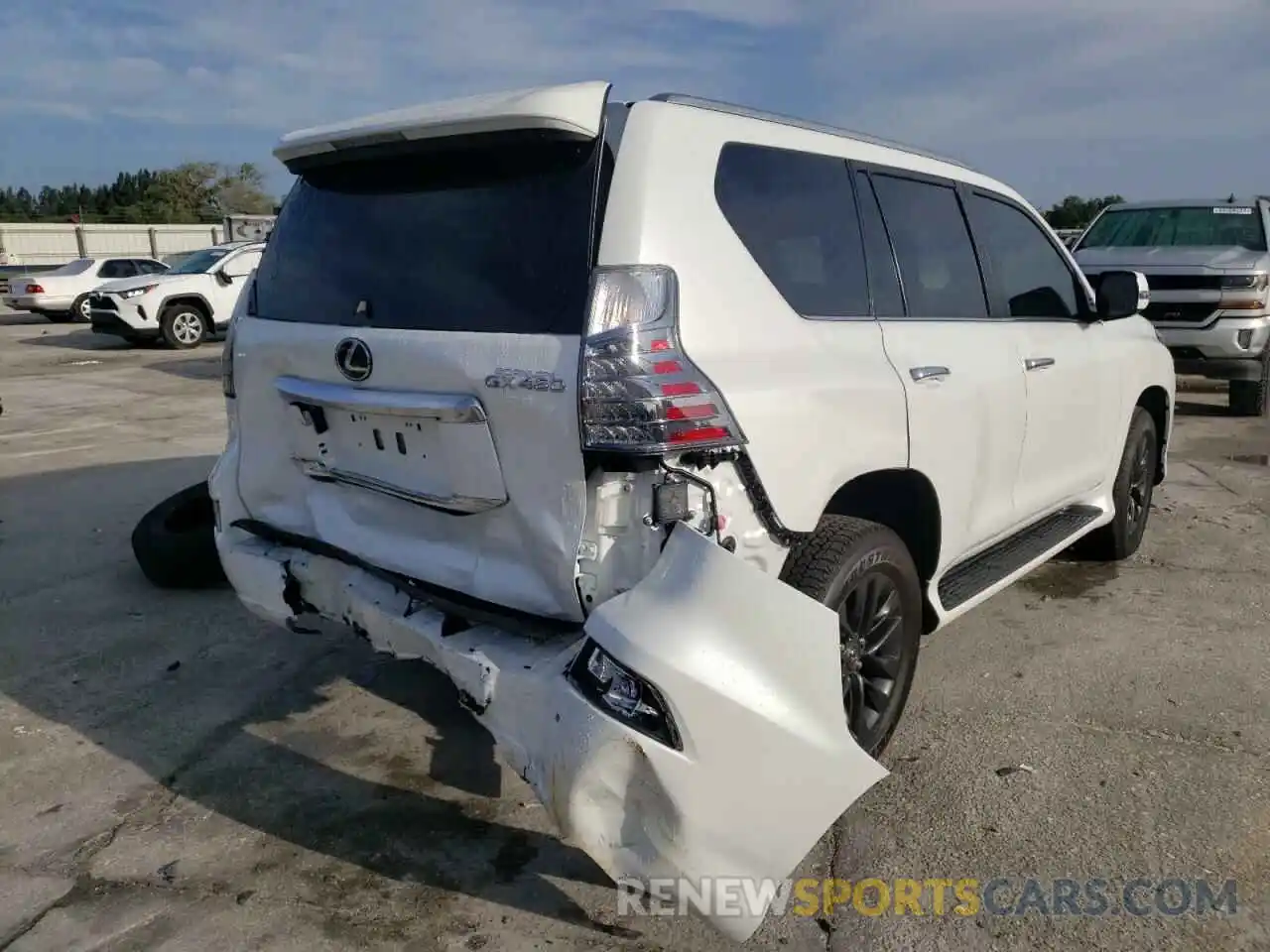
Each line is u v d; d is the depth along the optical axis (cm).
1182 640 432
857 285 312
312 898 270
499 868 283
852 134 332
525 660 237
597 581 234
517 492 246
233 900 269
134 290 1678
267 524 332
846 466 279
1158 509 645
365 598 284
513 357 242
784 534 257
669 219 246
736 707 213
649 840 216
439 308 262
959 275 370
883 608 308
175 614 467
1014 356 379
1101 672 400
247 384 323
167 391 1206
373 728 362
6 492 695
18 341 1877
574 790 216
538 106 236
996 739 347
